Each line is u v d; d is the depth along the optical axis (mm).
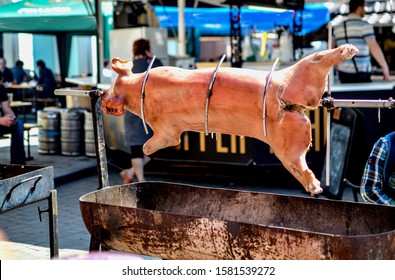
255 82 2885
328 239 2916
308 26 13719
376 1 12492
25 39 20438
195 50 15000
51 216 4199
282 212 3777
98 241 3580
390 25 12758
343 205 3590
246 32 13148
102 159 3982
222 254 3211
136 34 10141
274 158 7711
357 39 8141
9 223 6586
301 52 9844
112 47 10711
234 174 8305
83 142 10164
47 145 10258
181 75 3082
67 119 10039
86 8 10641
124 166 9172
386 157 3822
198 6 12727
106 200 3984
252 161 7703
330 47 3070
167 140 3221
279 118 2842
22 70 17500
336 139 6711
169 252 3385
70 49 17844
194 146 8062
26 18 10461
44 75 16188
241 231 3117
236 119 2965
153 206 4191
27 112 16750
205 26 14555
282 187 8250
